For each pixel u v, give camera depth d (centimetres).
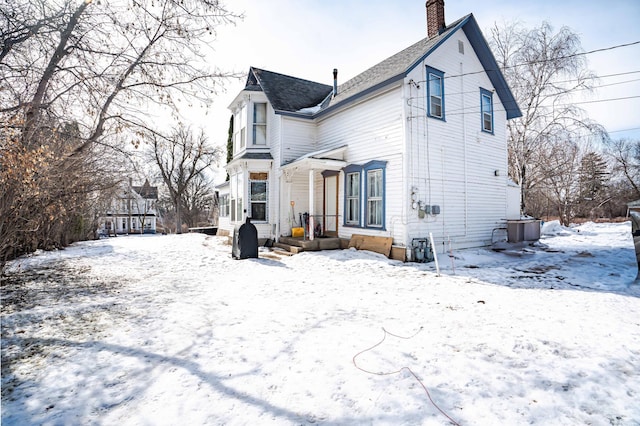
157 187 4628
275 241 1308
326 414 252
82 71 591
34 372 324
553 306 517
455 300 559
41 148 522
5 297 602
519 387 287
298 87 1557
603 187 3647
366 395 276
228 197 1802
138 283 718
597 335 396
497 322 445
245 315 488
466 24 1155
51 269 898
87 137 688
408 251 950
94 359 350
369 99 1112
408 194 972
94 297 600
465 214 1148
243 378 306
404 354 351
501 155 1320
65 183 729
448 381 297
